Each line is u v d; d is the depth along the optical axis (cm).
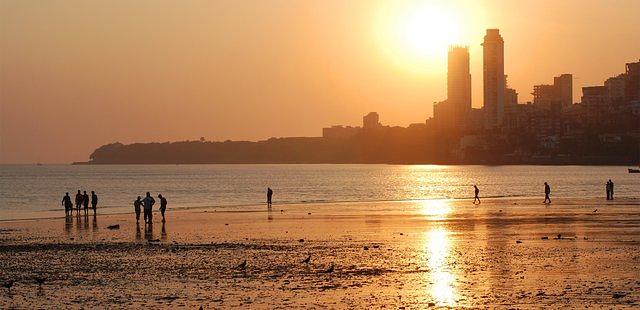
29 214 17312
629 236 9788
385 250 8444
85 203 15312
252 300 5438
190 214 15738
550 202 19038
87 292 5875
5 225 13125
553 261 7281
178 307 5225
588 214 14275
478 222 12512
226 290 5878
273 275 6631
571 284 5881
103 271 7044
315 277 6481
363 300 5388
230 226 12231
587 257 7569
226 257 7975
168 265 7388
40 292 5903
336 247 8812
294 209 17300
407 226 11819
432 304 5191
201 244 9356
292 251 8450
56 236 10831
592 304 5066
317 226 12000
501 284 5947
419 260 7512
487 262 7281
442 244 9038
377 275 6550
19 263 7719
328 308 5116
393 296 5525
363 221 13012
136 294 5756
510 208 16688
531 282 6019
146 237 10481
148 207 12562
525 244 8931
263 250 8588
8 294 5816
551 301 5191
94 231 11638
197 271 6938
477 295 5484
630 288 5672
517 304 5119
